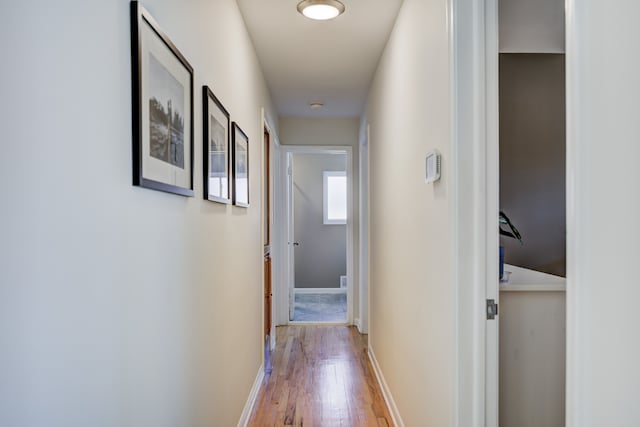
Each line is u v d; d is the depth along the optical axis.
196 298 1.57
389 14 2.60
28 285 0.64
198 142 1.59
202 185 1.64
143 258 1.07
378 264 3.54
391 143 2.88
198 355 1.60
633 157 0.63
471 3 1.54
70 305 0.74
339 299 6.79
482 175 1.53
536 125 2.71
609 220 0.68
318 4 2.40
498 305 1.54
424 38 1.99
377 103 3.51
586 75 0.74
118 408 0.93
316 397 3.09
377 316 3.57
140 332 1.05
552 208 2.73
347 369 3.66
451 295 1.56
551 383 1.67
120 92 0.93
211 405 1.80
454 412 1.54
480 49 1.53
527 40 2.02
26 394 0.63
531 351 1.66
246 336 2.72
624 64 0.65
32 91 0.64
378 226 3.53
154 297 1.15
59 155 0.71
